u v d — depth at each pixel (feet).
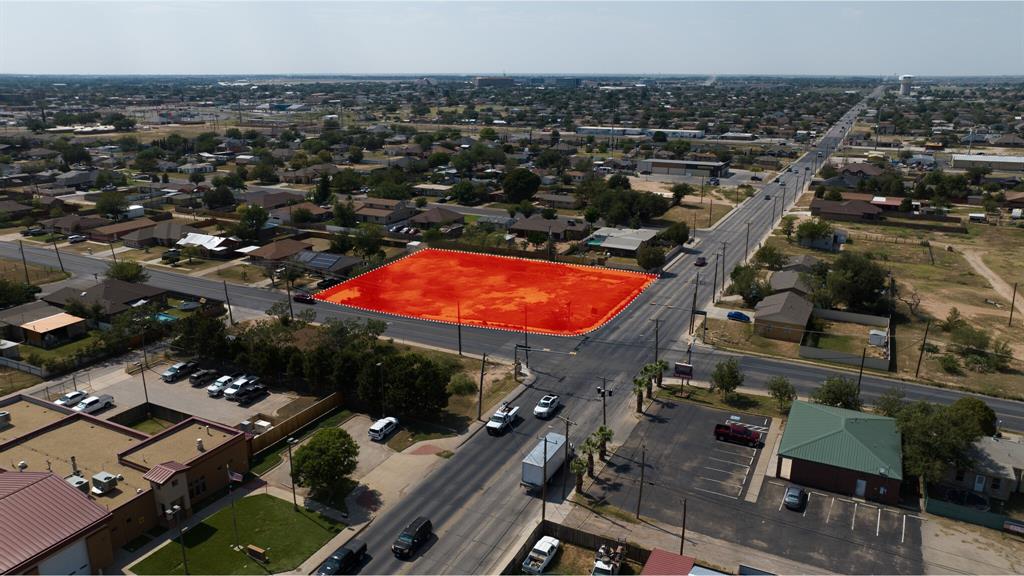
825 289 383.86
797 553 188.65
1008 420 263.29
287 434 251.80
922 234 563.89
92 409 268.41
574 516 205.98
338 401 275.18
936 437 208.74
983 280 442.09
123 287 386.11
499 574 180.96
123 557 186.70
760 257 463.83
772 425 258.57
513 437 252.42
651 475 226.58
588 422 263.29
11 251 504.02
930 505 206.49
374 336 322.14
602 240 519.60
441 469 231.50
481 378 278.26
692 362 319.27
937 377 302.66
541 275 454.81
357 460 236.43
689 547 190.80
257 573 180.55
